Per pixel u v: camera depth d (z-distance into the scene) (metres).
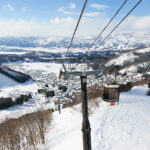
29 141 11.37
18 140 11.43
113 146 7.42
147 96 18.11
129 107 12.60
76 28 3.49
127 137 8.10
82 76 4.57
